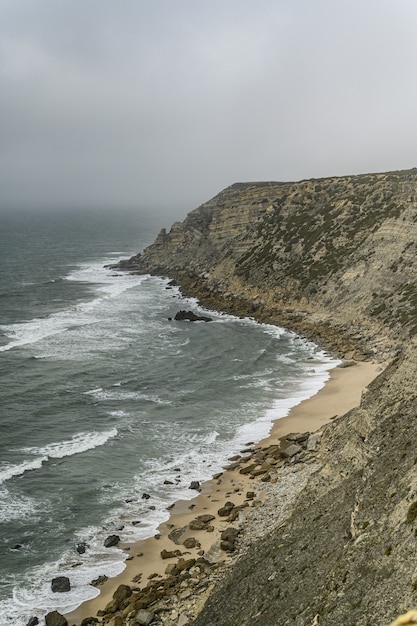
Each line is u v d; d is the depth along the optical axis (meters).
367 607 23.73
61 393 72.56
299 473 50.00
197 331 104.50
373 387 46.97
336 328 101.12
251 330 105.56
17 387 73.94
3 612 35.97
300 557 31.89
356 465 38.75
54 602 36.91
